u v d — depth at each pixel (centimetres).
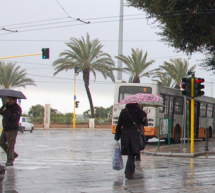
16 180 771
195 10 1675
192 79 1503
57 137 2689
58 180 777
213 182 766
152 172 904
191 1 1666
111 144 2022
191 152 1464
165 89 2111
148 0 1789
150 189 687
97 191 666
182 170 952
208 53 2067
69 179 790
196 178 817
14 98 981
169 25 1797
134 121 795
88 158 1275
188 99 2339
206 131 1572
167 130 1820
